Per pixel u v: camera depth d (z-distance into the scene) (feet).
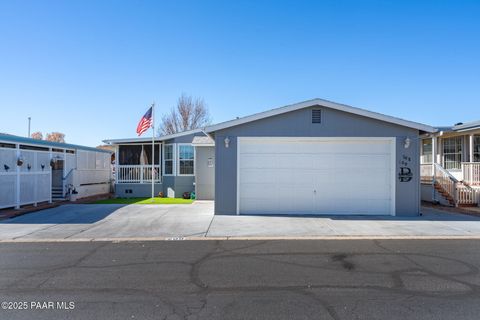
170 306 13.83
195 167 58.18
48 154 51.47
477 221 33.91
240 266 19.20
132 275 17.66
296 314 13.08
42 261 20.27
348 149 38.52
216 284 16.31
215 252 22.36
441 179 50.16
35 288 15.83
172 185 62.59
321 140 38.50
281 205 38.65
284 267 19.02
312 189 38.63
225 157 38.17
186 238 26.58
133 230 29.58
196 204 49.52
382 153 38.37
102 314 13.10
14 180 43.42
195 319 12.68
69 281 16.76
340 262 19.95
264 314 13.08
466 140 53.16
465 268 18.75
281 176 38.68
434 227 30.76
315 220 34.45
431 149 59.98
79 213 39.81
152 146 60.18
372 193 38.32
